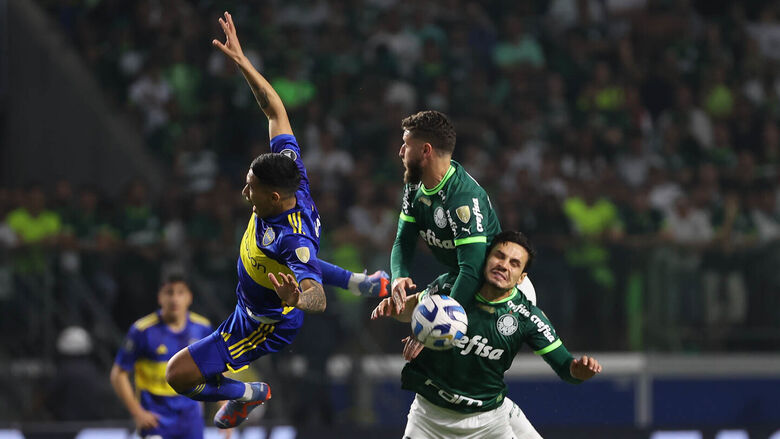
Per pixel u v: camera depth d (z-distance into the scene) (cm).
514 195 4147
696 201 4378
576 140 4719
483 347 1844
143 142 4841
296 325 1727
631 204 4300
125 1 5147
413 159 1747
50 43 4931
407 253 1855
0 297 3647
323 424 3625
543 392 3956
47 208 4156
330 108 4794
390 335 3716
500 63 5178
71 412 3322
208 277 3694
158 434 2675
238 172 4612
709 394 4016
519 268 1769
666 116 5088
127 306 3672
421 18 5159
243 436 3231
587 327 3928
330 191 4131
